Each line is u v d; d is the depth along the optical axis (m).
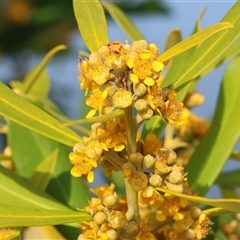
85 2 0.28
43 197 0.31
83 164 0.25
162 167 0.26
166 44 0.36
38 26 0.75
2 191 0.30
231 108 0.32
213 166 0.32
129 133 0.25
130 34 0.39
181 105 0.25
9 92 0.27
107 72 0.24
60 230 0.33
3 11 0.74
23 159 0.35
